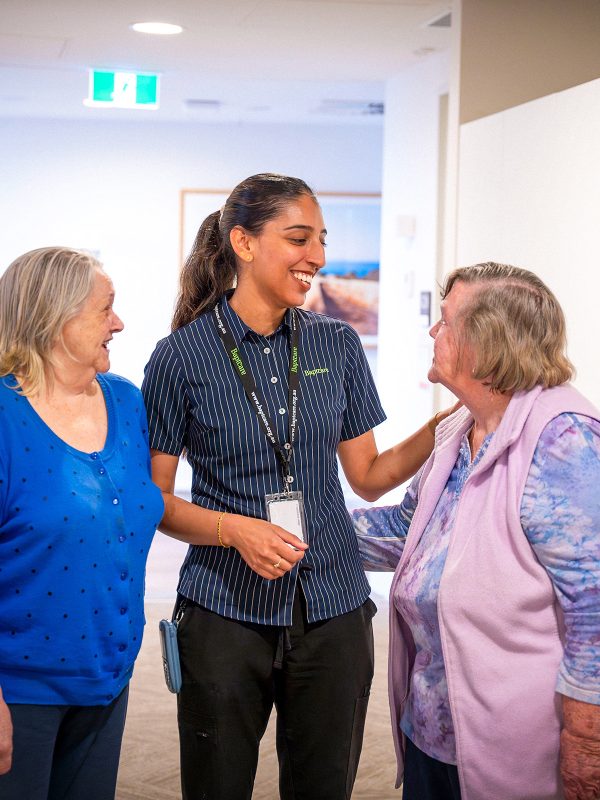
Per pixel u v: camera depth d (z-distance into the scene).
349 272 9.84
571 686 1.79
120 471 2.08
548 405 1.87
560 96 3.49
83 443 2.04
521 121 3.80
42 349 1.99
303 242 2.26
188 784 2.35
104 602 2.02
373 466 2.56
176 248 9.66
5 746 1.89
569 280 3.45
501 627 1.88
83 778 2.11
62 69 6.80
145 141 9.51
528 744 1.89
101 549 2.00
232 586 2.28
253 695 2.31
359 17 5.11
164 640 2.28
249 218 2.27
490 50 4.48
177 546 7.20
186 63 6.47
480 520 1.91
